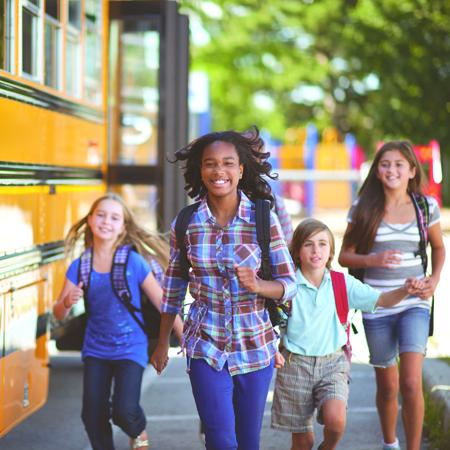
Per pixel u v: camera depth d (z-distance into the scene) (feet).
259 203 20.76
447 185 152.66
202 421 20.92
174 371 41.32
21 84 26.71
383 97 97.71
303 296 23.93
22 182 26.66
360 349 45.32
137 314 26.30
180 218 20.95
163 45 41.37
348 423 31.96
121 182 41.01
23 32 27.30
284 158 142.92
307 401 24.12
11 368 25.02
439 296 60.29
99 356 26.13
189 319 21.03
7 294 24.79
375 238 27.12
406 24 92.48
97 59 37.70
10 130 25.64
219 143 20.72
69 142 32.60
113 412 25.72
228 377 20.70
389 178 26.78
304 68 152.05
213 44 151.33
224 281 20.57
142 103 41.29
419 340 25.90
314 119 180.96
